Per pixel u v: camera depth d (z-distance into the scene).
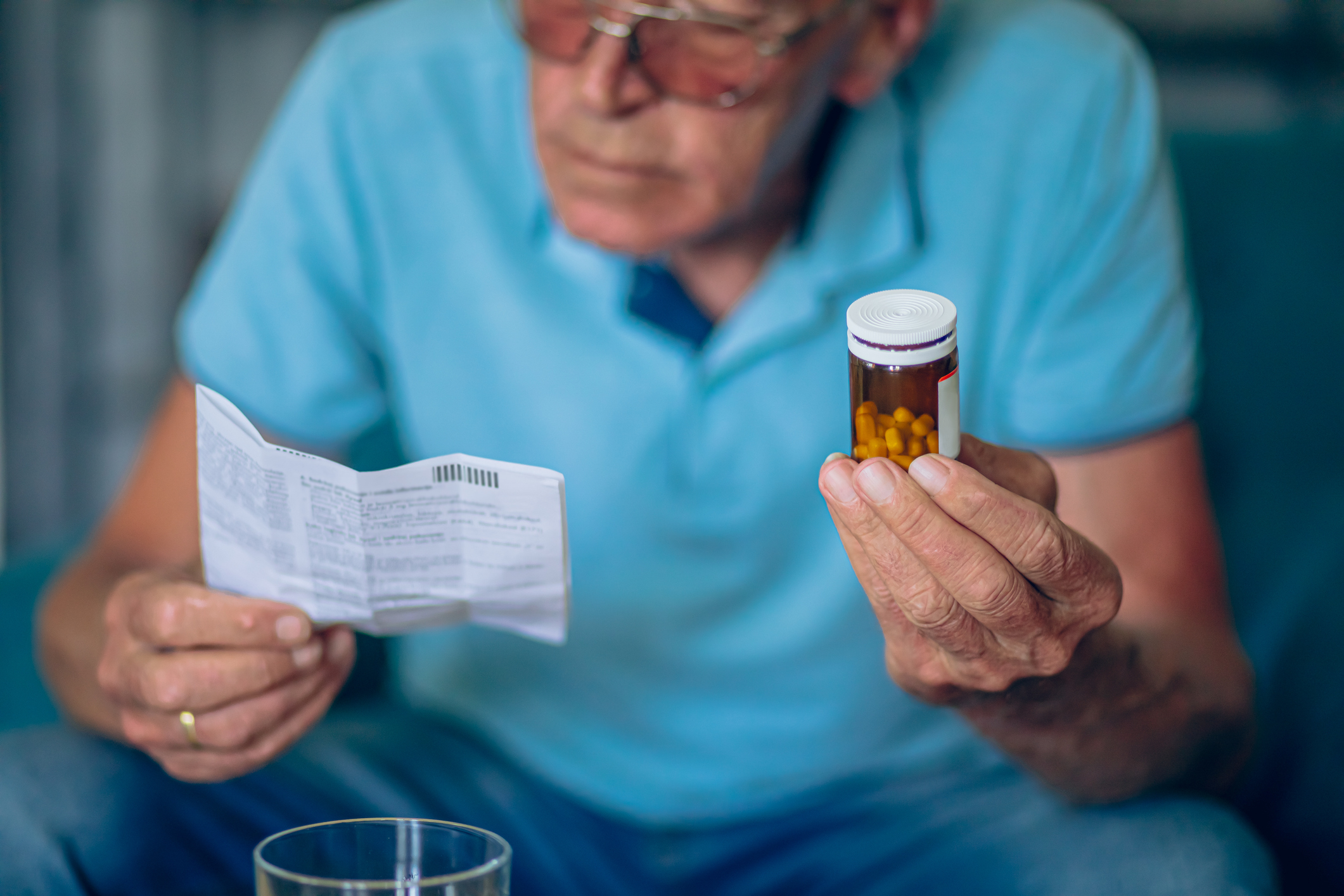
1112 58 1.02
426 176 1.01
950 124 1.00
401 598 0.78
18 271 2.02
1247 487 1.18
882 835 0.96
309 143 1.01
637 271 0.97
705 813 1.00
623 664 1.01
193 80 2.06
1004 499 0.68
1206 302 1.21
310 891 0.62
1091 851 0.85
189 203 2.09
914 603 0.71
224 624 0.79
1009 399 1.02
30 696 1.04
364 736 1.02
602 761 1.02
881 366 0.69
